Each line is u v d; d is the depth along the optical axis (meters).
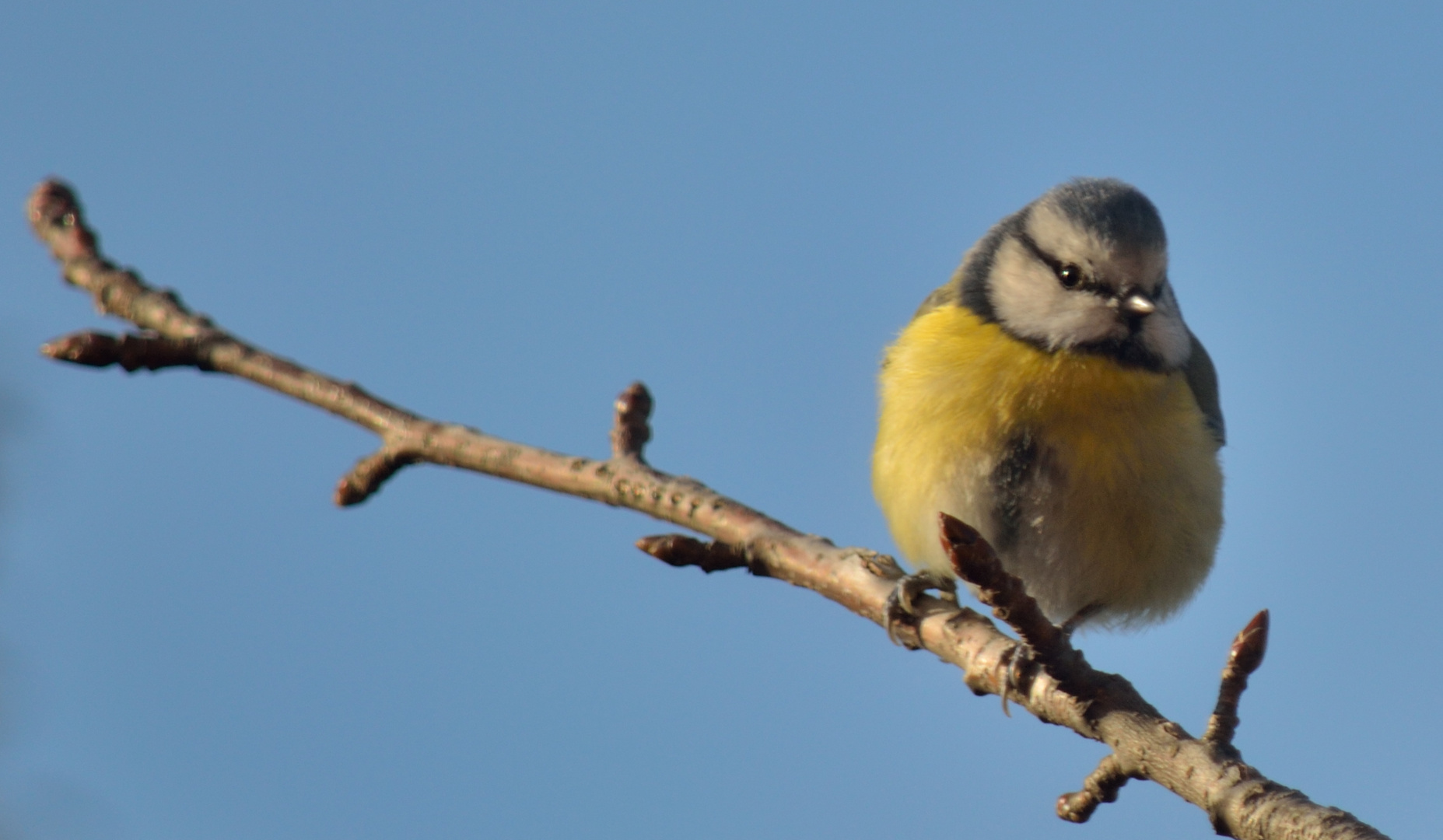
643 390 7.38
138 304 7.48
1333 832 4.54
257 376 7.36
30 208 7.86
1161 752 5.17
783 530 6.88
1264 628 5.17
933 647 6.32
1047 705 5.71
